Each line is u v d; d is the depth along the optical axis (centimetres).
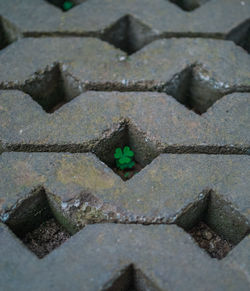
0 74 81
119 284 65
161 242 65
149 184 69
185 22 89
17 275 63
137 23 91
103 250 64
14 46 86
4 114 76
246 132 74
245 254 64
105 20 90
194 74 83
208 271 63
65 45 86
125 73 81
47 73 82
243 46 95
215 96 83
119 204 67
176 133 74
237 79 80
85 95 78
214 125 75
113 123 75
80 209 68
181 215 67
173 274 63
